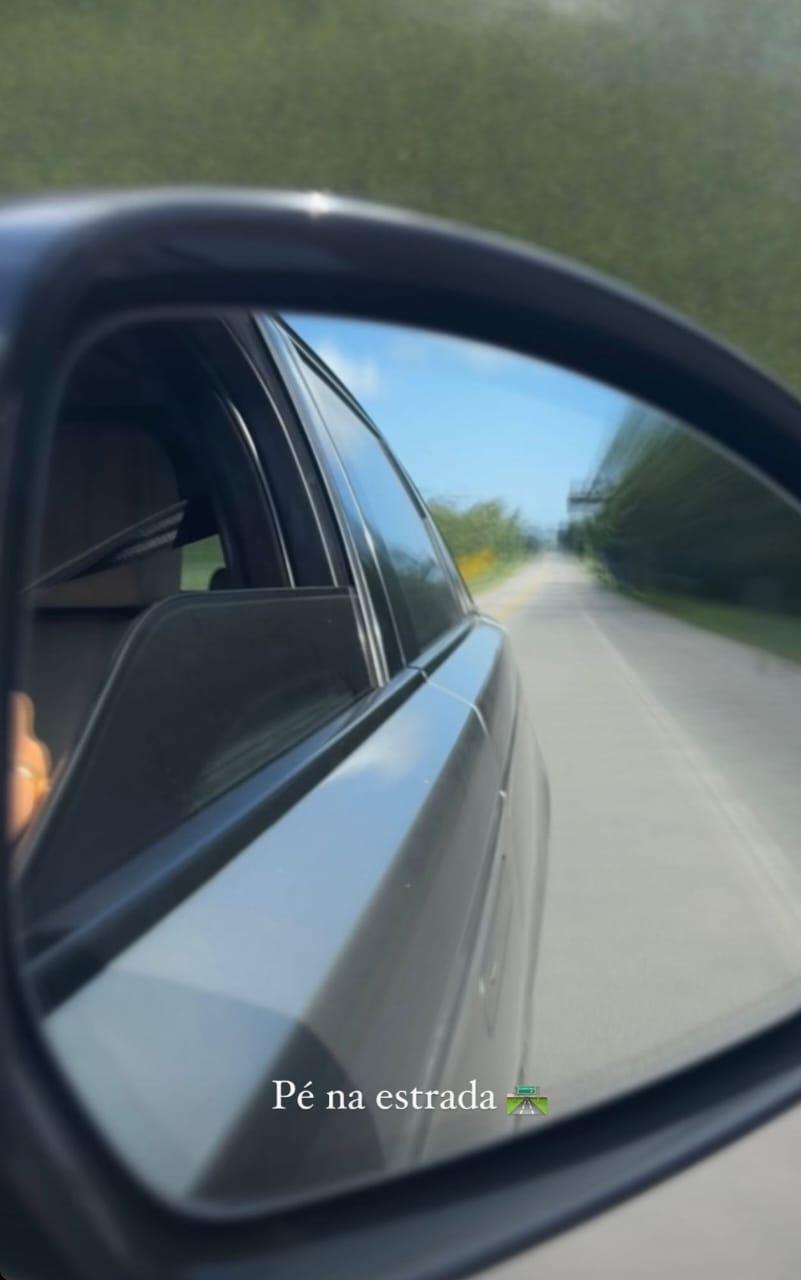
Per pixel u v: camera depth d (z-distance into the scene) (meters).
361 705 2.67
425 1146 1.78
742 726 5.23
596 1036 2.92
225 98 31.12
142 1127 1.32
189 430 2.60
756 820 4.44
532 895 3.43
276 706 2.21
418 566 3.77
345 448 3.19
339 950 1.72
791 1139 3.11
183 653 1.86
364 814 2.12
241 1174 1.36
